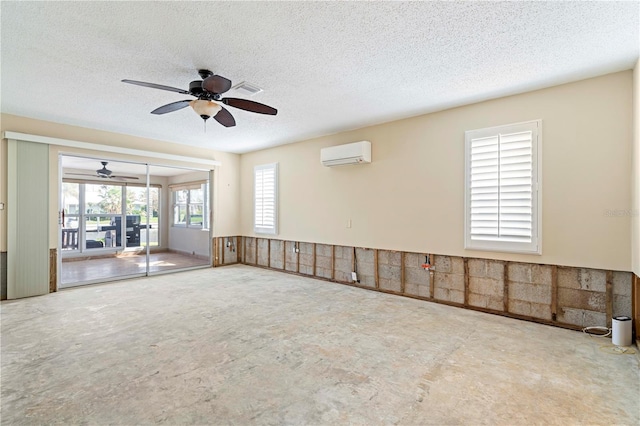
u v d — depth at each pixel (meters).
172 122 4.97
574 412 2.03
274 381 2.40
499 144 3.89
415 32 2.51
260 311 4.05
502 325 3.58
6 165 4.54
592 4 2.15
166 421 1.94
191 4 2.14
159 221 8.96
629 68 3.14
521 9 2.21
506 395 2.22
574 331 3.40
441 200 4.40
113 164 6.30
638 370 2.56
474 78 3.37
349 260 5.48
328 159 5.47
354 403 2.13
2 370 2.53
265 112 3.43
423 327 3.52
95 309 4.11
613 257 3.26
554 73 3.25
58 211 5.02
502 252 3.90
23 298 4.62
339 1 2.12
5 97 3.89
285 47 2.73
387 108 4.31
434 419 1.97
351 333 3.34
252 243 7.34
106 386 2.31
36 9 2.18
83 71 3.17
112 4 2.14
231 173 7.50
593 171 3.35
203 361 2.71
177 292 4.98
